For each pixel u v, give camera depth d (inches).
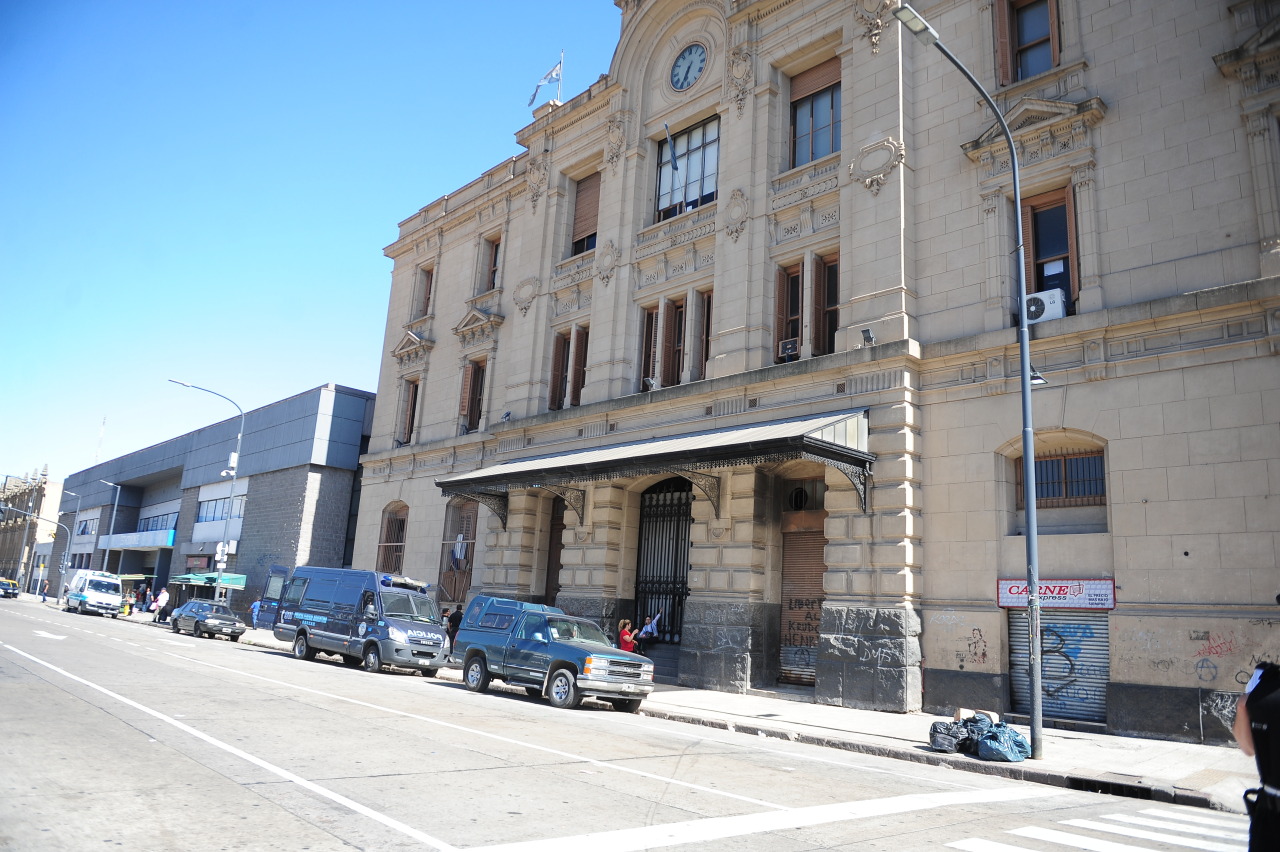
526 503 1075.9
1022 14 752.3
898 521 703.7
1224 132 607.8
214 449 2218.3
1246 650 537.0
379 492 1389.0
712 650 812.6
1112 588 605.0
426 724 474.3
